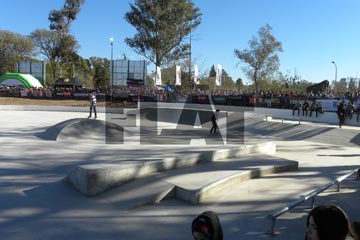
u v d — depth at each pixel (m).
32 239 4.96
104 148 11.92
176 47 44.81
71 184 7.20
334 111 26.06
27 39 73.12
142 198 6.66
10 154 10.24
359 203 7.29
